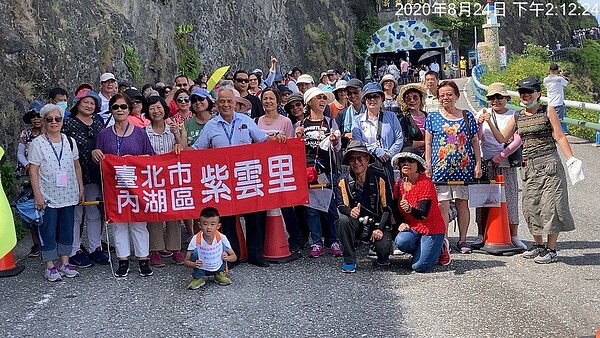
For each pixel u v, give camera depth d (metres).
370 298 6.14
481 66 39.00
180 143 7.74
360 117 7.82
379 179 7.00
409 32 44.12
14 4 11.71
